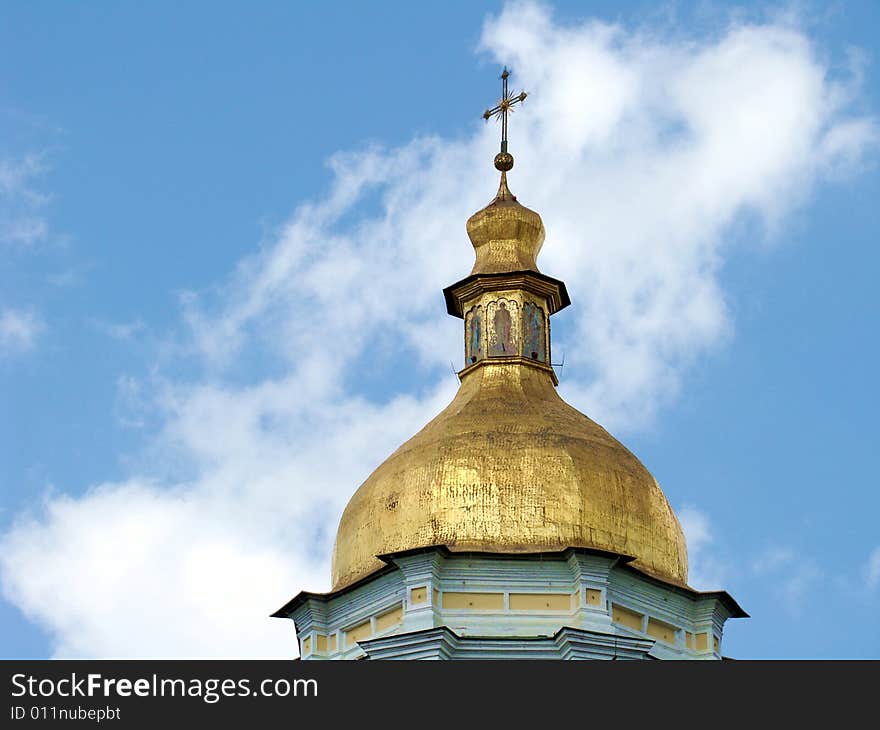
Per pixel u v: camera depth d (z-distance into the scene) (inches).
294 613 4845.0
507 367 5147.6
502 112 5625.0
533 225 5378.9
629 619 4677.7
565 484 4746.6
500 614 4584.2
